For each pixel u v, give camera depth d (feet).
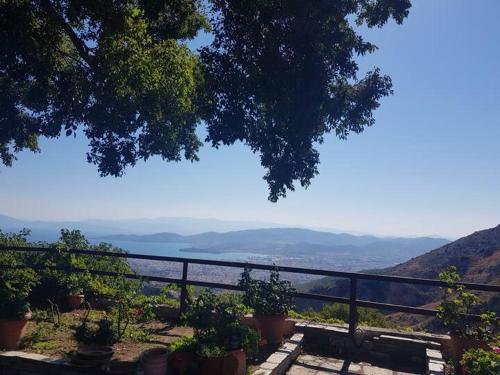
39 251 33.17
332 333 25.18
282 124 31.60
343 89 31.53
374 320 41.37
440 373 19.20
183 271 27.96
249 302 22.99
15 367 18.20
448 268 22.77
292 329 26.12
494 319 20.40
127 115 37.22
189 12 32.65
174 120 40.47
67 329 23.72
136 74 29.30
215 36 29.37
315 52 28.14
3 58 30.22
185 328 26.35
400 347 23.98
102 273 30.71
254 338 18.08
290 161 32.22
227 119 29.35
